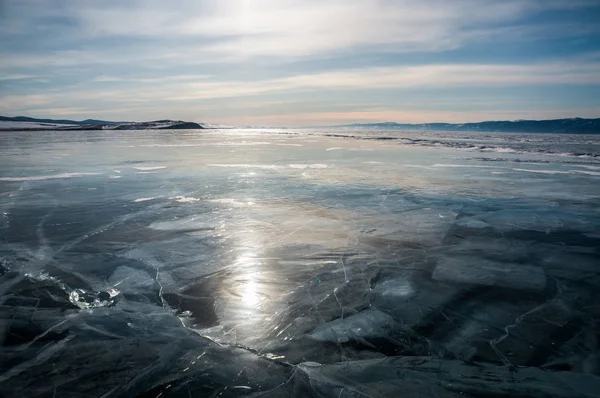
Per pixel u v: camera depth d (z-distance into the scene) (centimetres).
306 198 1180
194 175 1638
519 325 476
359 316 497
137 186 1364
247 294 557
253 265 659
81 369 389
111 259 679
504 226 888
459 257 700
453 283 594
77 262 664
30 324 471
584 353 419
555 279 609
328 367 397
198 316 497
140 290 566
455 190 1312
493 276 618
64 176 1571
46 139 4469
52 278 601
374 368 395
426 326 475
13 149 2934
